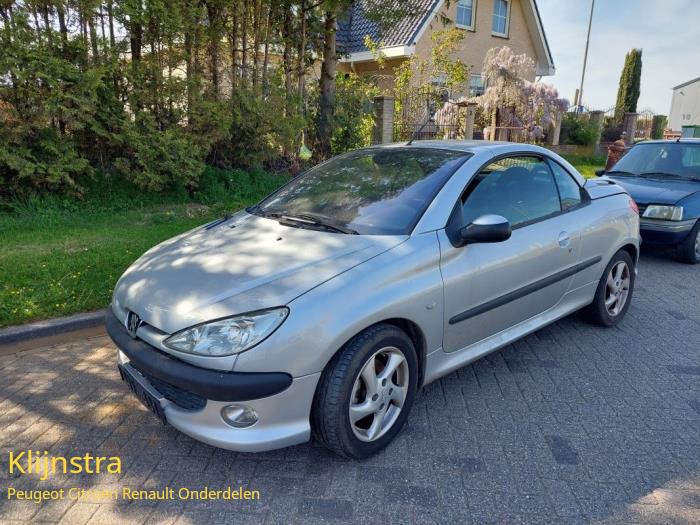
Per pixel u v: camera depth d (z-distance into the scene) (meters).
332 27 10.98
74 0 7.02
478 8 20.08
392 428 2.93
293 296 2.56
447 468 2.77
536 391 3.54
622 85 34.00
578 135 20.00
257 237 3.21
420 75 16.34
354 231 3.13
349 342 2.66
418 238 3.01
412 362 2.96
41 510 2.50
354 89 12.84
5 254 5.61
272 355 2.45
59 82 6.90
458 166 3.45
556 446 2.95
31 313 4.27
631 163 7.82
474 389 3.57
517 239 3.51
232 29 9.34
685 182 7.03
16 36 6.69
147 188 8.11
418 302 2.88
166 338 2.60
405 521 2.41
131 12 7.29
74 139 7.63
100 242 6.16
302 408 2.56
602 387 3.59
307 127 10.87
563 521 2.41
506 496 2.57
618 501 2.53
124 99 7.99
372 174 3.71
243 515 2.46
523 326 3.77
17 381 3.64
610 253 4.36
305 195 3.78
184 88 8.25
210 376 2.44
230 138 8.93
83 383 3.63
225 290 2.65
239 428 2.54
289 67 10.87
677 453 2.89
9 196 7.20
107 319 3.11
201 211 7.99
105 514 2.48
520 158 3.83
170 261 3.08
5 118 6.95
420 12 11.14
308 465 2.81
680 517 2.43
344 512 2.47
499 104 17.30
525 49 22.47
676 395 3.49
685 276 6.23
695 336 4.45
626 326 4.66
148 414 3.28
